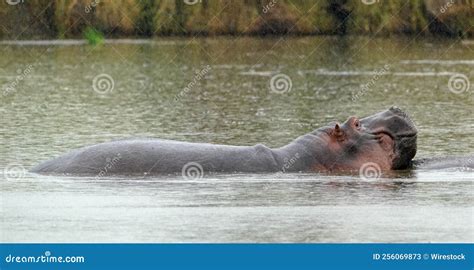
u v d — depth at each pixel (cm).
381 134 3947
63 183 3647
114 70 8988
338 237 2827
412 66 9219
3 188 3550
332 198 3388
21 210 3169
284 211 3161
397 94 7044
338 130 3941
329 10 10738
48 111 6041
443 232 2884
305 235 2841
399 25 10500
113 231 2883
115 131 5116
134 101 6669
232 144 4578
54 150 4453
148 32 10875
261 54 10356
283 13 10656
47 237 2816
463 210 3180
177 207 3225
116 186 3588
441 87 7494
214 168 3828
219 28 10706
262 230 2898
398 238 2814
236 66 9406
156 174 3794
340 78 8256
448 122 5453
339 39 10588
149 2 10888
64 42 10994
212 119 5653
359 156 3919
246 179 3741
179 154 3859
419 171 3934
